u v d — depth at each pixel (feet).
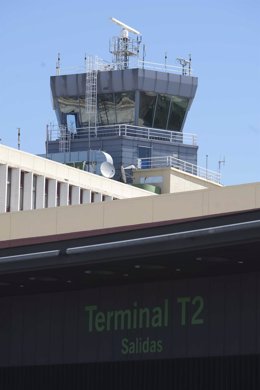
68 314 374.63
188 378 338.34
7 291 379.96
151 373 348.18
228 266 315.17
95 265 319.68
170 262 312.50
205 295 335.47
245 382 323.16
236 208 403.95
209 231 281.54
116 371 358.43
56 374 375.86
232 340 325.83
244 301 324.80
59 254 316.81
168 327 343.87
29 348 384.47
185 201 417.69
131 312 355.15
